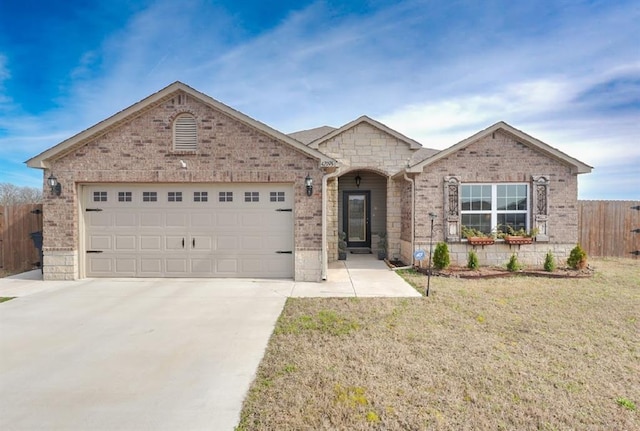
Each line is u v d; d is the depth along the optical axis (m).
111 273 9.53
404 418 3.22
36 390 3.74
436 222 11.28
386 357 4.52
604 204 13.36
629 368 4.25
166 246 9.52
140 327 5.70
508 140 11.19
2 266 11.21
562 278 9.62
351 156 13.12
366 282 9.20
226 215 9.52
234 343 5.01
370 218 15.38
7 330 5.57
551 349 4.80
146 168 9.27
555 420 3.22
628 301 7.23
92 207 9.51
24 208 11.30
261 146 9.30
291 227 9.52
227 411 3.35
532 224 11.12
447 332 5.45
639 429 3.11
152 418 3.25
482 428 3.10
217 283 8.95
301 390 3.71
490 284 8.90
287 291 8.17
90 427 3.12
